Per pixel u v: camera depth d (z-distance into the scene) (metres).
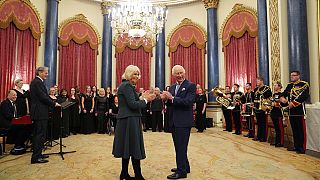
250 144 5.98
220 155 4.78
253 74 9.05
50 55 8.84
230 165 4.04
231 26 9.74
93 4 10.84
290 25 6.17
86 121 8.16
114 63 11.05
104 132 8.26
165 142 6.29
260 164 4.09
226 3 10.18
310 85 5.92
